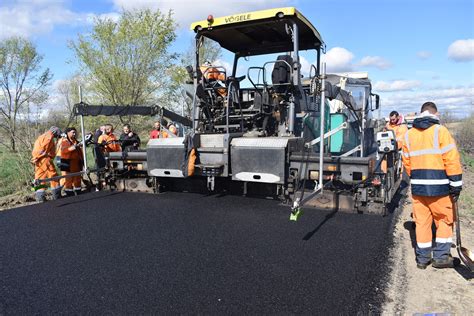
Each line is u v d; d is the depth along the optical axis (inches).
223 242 159.5
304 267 133.3
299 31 235.8
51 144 267.1
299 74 215.3
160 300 110.2
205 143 227.6
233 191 249.3
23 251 153.2
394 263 140.8
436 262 141.3
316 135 256.5
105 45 534.6
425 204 142.3
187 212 208.5
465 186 335.9
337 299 110.9
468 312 109.5
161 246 155.6
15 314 103.6
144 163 261.1
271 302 108.7
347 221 189.9
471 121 641.6
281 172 203.6
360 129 311.1
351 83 333.1
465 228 201.5
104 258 143.5
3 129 389.1
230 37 247.4
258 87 235.6
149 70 554.6
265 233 171.2
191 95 253.9
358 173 201.9
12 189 320.8
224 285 119.4
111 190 276.5
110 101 547.5
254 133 226.5
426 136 139.3
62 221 197.2
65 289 118.1
